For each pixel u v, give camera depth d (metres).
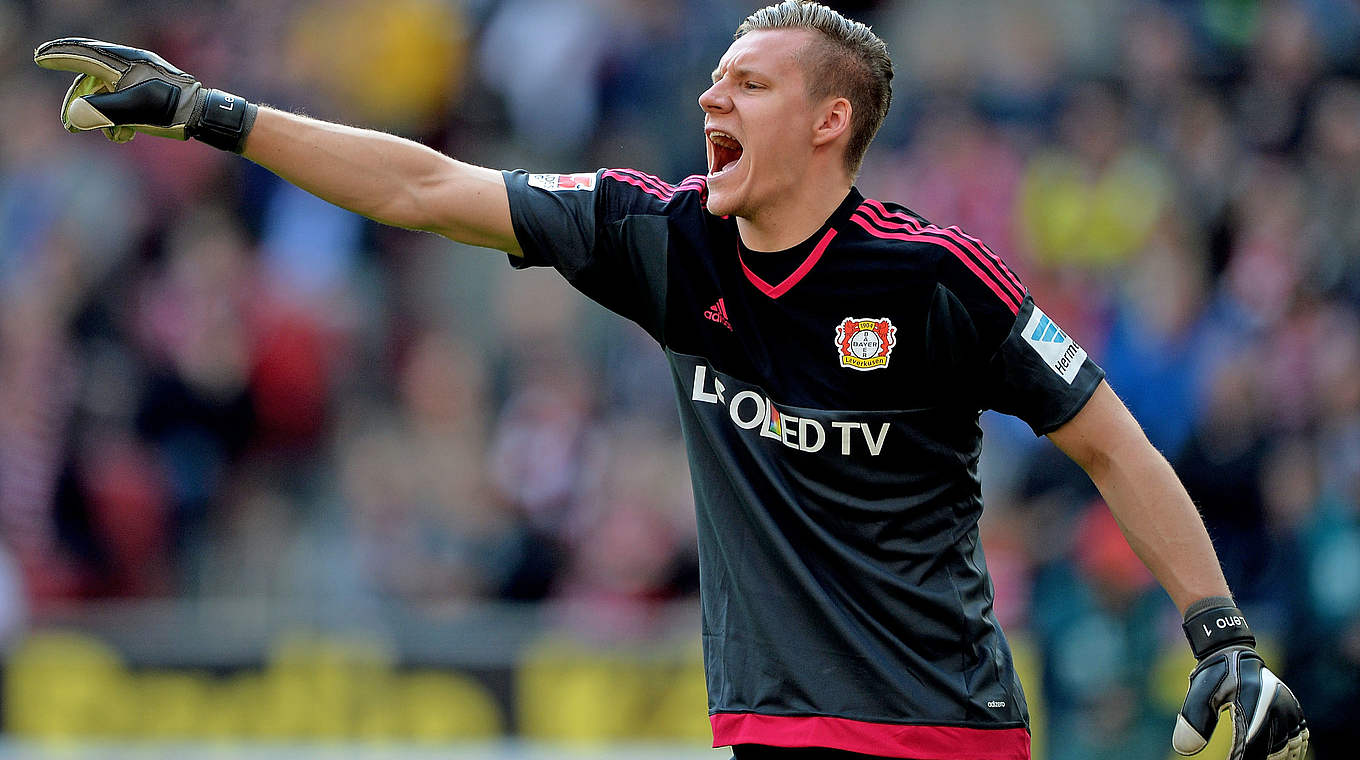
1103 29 40.62
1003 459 33.84
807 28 12.25
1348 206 36.81
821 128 12.14
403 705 27.20
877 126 12.50
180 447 35.47
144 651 27.58
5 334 35.41
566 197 12.59
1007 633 26.95
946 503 12.23
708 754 26.72
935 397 11.99
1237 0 40.53
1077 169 37.66
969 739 12.11
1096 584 26.17
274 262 38.75
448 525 33.41
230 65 43.28
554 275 37.50
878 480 12.02
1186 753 11.80
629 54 41.66
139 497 34.44
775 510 12.19
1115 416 11.99
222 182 40.00
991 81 39.78
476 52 43.44
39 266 37.56
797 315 12.08
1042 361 11.84
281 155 12.19
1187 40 40.09
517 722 27.06
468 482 34.12
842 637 12.02
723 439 12.30
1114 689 25.88
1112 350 34.72
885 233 12.11
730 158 12.45
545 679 27.14
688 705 26.89
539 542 33.06
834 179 12.26
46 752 27.47
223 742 27.34
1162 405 33.59
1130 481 11.96
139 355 36.19
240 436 35.97
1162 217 36.59
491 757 27.05
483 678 27.22
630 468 33.03
